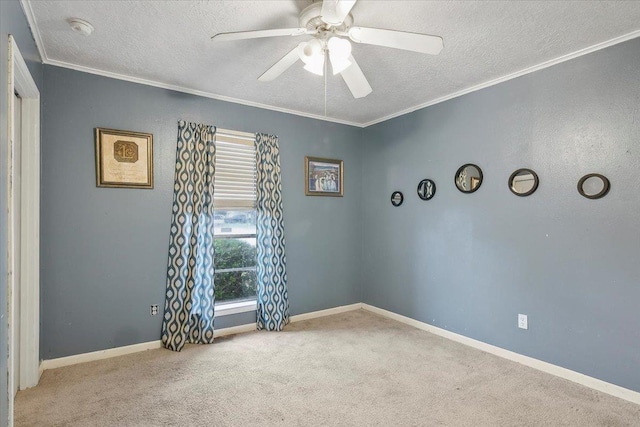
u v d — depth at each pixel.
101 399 2.21
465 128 3.22
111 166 2.86
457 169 3.29
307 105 3.67
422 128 3.65
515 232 2.84
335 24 1.71
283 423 1.98
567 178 2.53
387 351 3.02
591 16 2.02
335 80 3.01
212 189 3.28
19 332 2.31
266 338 3.32
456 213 3.30
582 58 2.45
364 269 4.42
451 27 2.14
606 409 2.13
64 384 2.38
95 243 2.81
